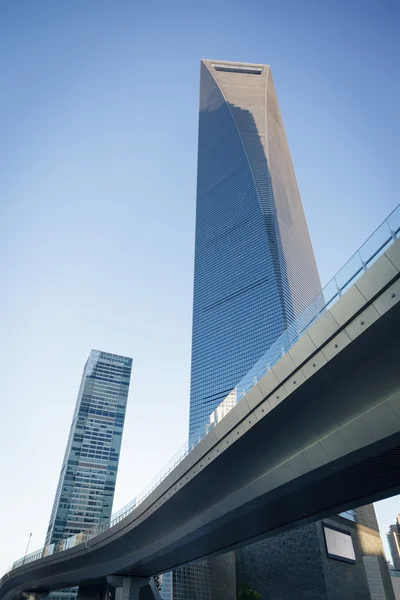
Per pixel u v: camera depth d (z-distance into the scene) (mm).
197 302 194500
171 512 33906
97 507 182750
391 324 14281
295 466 20438
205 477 27312
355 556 82188
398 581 100750
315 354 17297
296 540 74500
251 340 159125
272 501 24391
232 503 26484
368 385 16312
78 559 55312
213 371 164125
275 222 192000
